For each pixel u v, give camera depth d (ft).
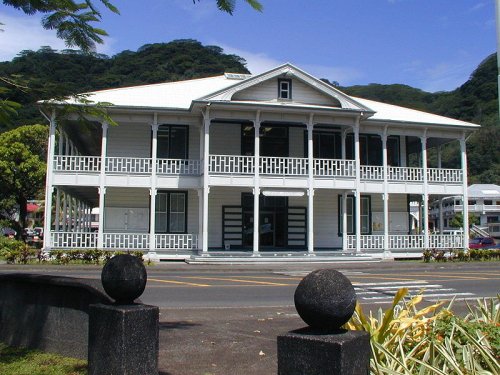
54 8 18.88
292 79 86.43
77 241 80.18
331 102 87.51
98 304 16.07
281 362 10.78
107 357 15.17
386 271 69.62
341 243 95.09
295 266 75.00
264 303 39.17
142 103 84.53
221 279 56.80
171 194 89.30
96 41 20.42
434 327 15.76
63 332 20.30
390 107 104.88
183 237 84.79
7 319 22.45
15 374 17.90
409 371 12.81
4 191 129.59
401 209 99.35
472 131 95.66
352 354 10.44
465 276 61.00
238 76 108.88
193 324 28.91
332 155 96.07
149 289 46.88
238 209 91.20
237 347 23.18
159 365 20.22
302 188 85.20
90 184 81.05
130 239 86.79
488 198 306.96
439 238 94.07
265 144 93.04
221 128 91.56
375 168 94.84
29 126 129.80
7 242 91.76
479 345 13.38
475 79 301.02
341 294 10.80
